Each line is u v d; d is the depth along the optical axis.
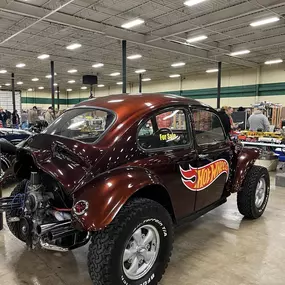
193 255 2.64
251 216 3.47
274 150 7.25
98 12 8.07
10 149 3.92
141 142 2.18
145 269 2.03
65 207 2.14
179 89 20.80
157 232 2.06
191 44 11.06
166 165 2.25
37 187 2.11
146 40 10.40
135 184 1.90
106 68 17.28
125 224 1.81
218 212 3.81
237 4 7.49
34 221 2.05
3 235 3.05
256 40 10.86
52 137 2.18
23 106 29.28
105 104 2.39
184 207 2.50
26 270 2.37
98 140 2.04
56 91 29.45
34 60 14.98
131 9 7.86
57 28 9.48
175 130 2.48
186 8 7.76
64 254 2.65
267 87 15.72
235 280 2.24
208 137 2.90
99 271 1.76
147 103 2.36
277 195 4.64
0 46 11.98
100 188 1.81
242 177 3.25
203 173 2.69
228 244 2.87
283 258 2.59
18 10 7.37
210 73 18.72
